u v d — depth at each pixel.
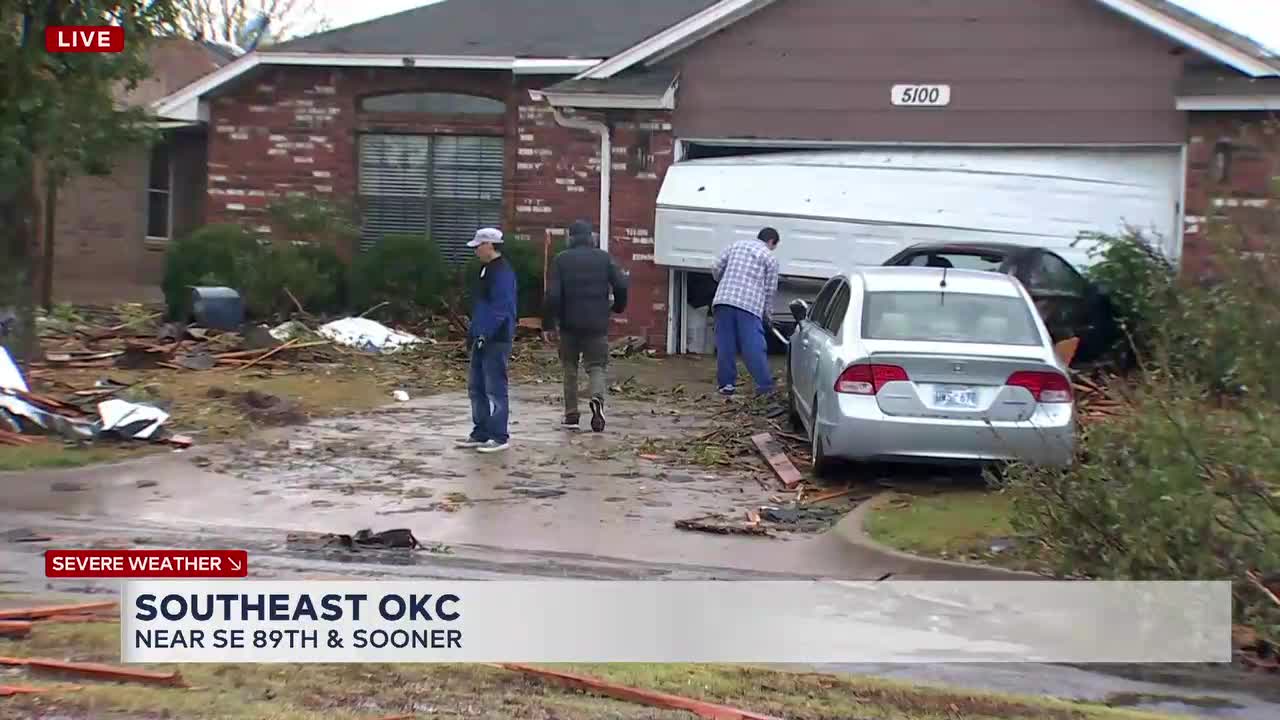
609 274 11.73
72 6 12.34
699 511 8.93
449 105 20.75
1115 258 13.96
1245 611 6.24
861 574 7.43
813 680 5.59
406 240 18.98
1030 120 17.20
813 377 10.45
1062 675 6.02
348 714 4.79
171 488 9.23
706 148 18.80
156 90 27.30
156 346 15.41
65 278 25.53
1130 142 16.83
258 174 21.05
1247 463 6.15
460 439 11.32
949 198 16.88
